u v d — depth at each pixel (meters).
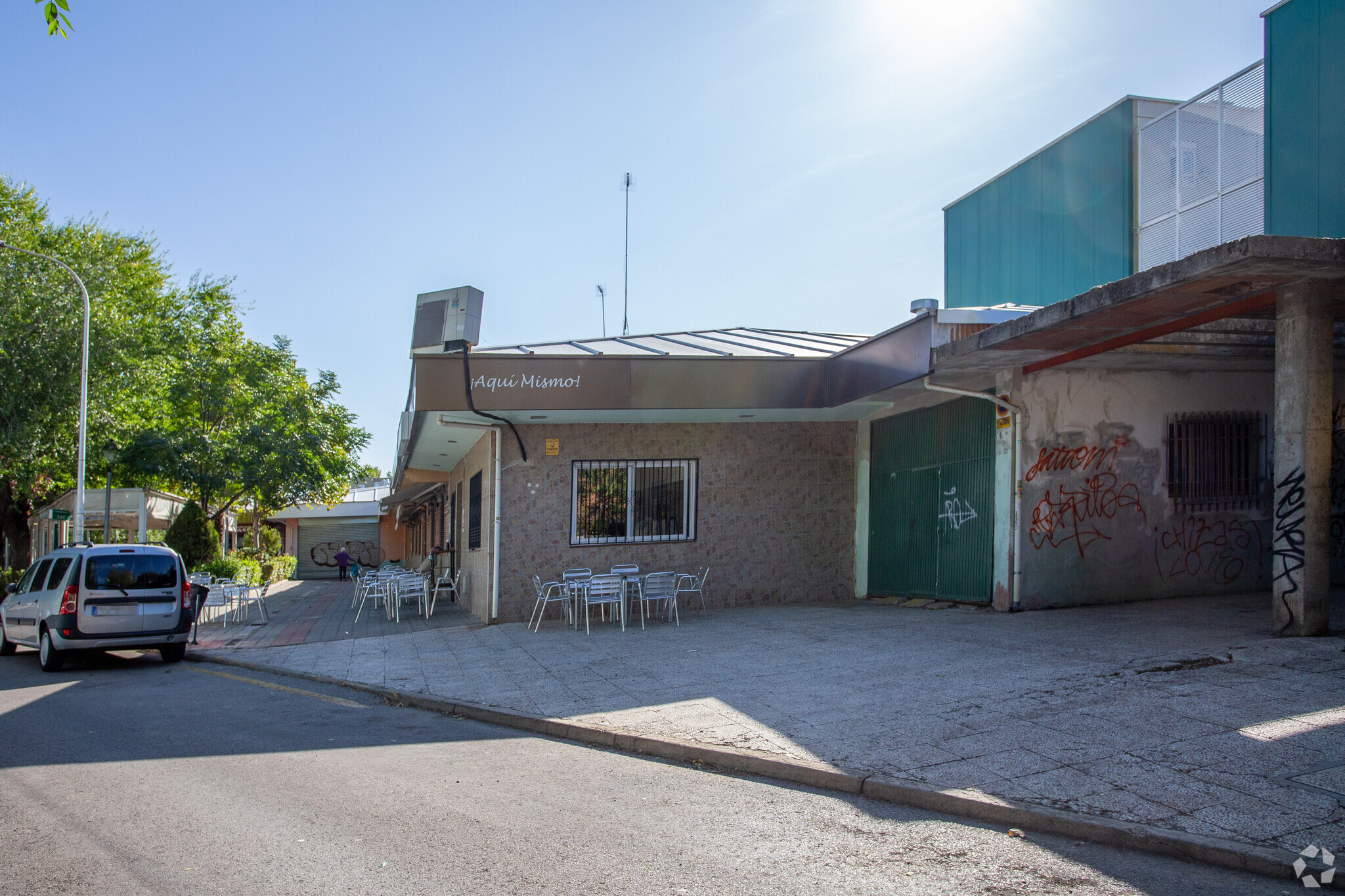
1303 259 7.03
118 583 12.20
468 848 4.52
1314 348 8.12
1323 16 10.41
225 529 38.59
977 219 18.03
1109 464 11.95
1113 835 4.40
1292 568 8.28
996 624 10.66
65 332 23.97
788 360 13.50
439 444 17.19
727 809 5.16
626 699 8.16
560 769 6.18
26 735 7.48
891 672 8.39
